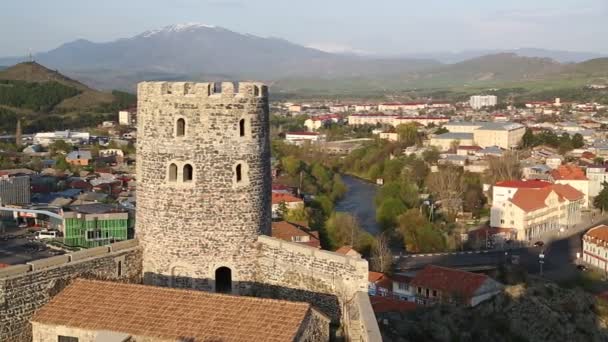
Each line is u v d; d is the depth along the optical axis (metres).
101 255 41.84
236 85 43.38
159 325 33.44
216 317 33.50
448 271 127.88
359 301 38.03
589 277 148.88
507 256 167.50
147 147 43.81
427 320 110.06
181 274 43.78
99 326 34.16
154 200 43.75
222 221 43.62
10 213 180.12
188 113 42.69
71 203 191.75
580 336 116.75
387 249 154.25
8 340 35.75
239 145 43.47
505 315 118.06
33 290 37.03
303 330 32.91
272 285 44.38
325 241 157.00
